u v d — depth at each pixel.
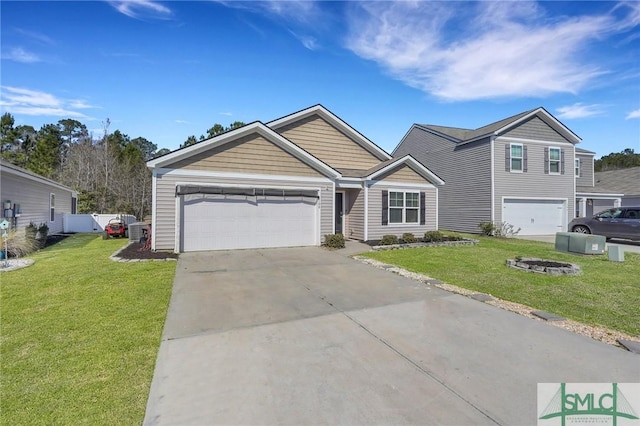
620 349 3.66
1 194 11.10
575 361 3.37
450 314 4.84
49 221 16.61
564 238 10.88
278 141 11.34
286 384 2.91
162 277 6.91
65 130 44.09
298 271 7.84
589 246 10.24
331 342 3.84
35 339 3.82
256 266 8.32
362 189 13.47
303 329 4.24
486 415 2.49
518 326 4.36
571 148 18.70
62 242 13.54
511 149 17.28
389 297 5.73
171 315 4.70
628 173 24.27
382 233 13.64
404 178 14.11
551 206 18.28
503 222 16.98
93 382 2.92
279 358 3.42
